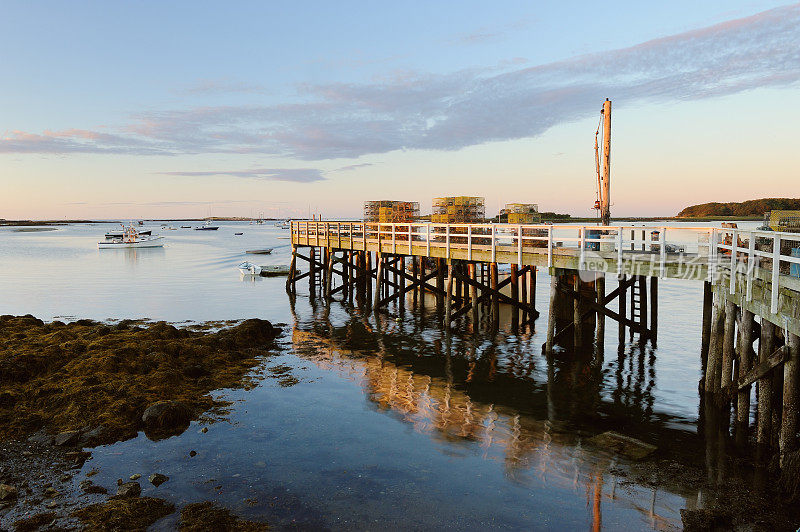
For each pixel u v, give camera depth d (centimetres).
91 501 798
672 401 1263
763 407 971
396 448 998
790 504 771
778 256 841
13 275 4106
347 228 3161
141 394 1231
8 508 776
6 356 1400
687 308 2591
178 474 891
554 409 1220
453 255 2041
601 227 1458
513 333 2052
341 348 1839
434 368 1580
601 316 1725
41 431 1065
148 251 7069
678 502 785
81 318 2394
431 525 734
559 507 779
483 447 1001
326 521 744
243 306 2756
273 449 994
